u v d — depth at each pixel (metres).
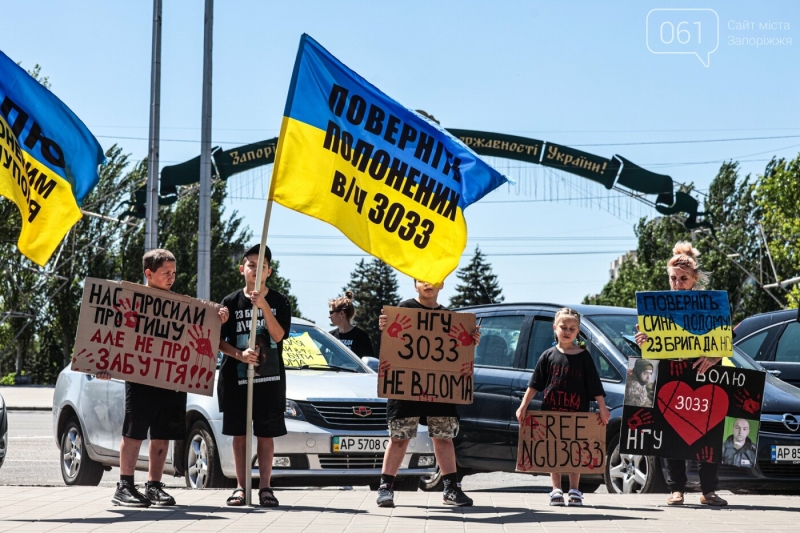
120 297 8.66
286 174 8.55
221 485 10.25
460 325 8.88
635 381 9.24
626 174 43.69
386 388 8.77
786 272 66.56
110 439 11.73
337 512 8.41
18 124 8.26
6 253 61.66
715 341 9.19
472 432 11.76
